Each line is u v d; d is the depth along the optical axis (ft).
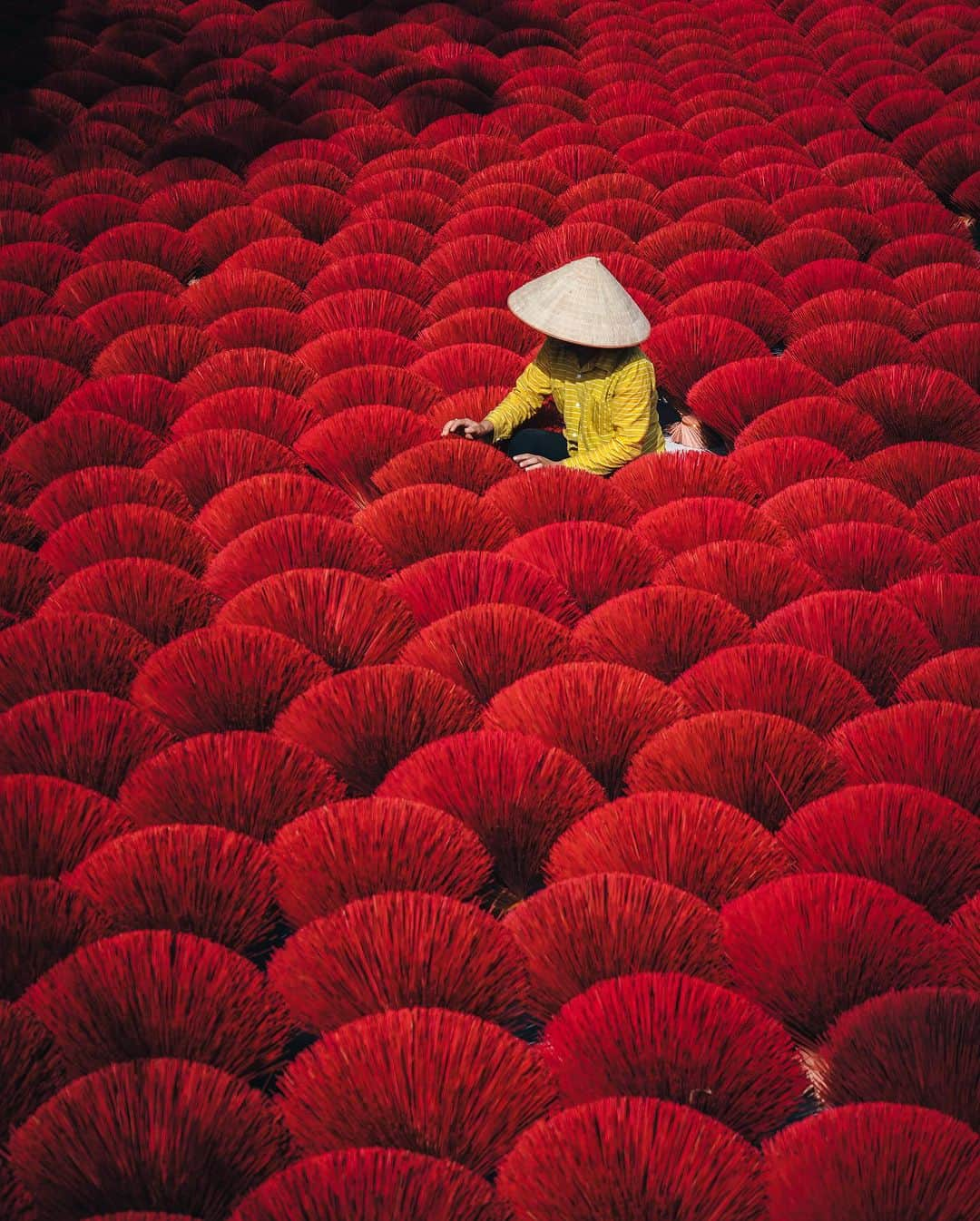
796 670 10.17
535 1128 6.66
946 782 9.46
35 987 7.35
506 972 7.75
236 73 23.91
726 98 23.82
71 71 23.71
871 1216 6.41
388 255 17.34
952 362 16.07
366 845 8.36
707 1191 6.41
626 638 10.78
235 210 18.33
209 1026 7.32
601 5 28.60
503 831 8.94
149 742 9.39
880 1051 7.25
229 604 10.78
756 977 7.86
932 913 8.68
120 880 8.09
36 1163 6.47
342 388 14.39
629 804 8.73
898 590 11.50
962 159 21.93
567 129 21.72
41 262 17.17
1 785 8.48
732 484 13.17
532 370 13.78
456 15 27.12
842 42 27.76
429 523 12.00
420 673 9.78
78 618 10.12
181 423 13.87
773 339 17.07
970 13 29.17
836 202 20.20
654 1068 7.15
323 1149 6.81
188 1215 6.38
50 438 13.23
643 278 17.16
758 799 9.27
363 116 22.02
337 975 7.62
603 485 12.62
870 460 13.80
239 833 8.58
